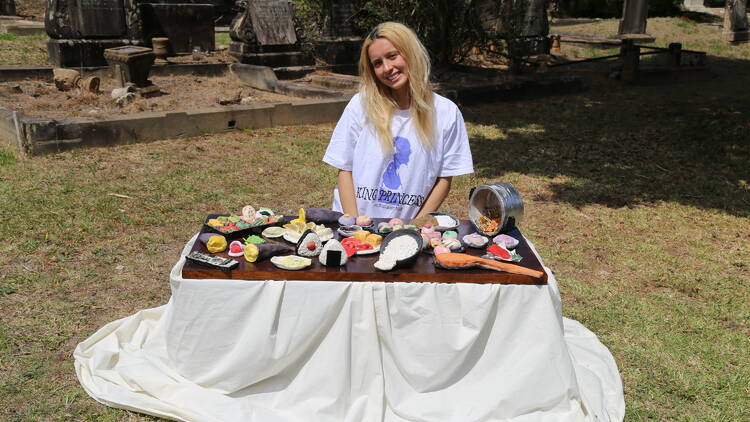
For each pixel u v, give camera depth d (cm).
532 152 839
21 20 1720
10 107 867
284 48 1264
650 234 562
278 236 307
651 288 450
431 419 274
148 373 297
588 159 814
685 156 838
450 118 330
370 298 269
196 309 275
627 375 336
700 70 1498
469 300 270
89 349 326
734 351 364
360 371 278
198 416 273
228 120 872
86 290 409
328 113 962
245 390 284
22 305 384
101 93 1005
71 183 619
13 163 674
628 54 1412
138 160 717
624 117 1062
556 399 277
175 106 938
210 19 1357
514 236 317
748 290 449
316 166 730
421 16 1252
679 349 364
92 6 1119
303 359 281
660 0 2688
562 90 1271
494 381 282
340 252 273
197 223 538
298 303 270
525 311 276
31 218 520
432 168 331
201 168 702
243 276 270
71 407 291
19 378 311
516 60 1377
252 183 659
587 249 521
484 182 704
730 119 1030
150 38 1281
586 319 396
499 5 1438
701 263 498
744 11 2069
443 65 1315
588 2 2838
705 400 318
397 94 322
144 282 425
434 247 290
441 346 275
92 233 502
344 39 1255
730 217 612
